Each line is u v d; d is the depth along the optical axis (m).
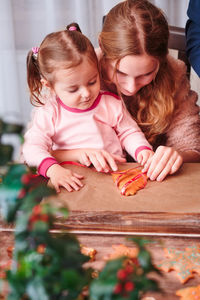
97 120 1.14
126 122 1.18
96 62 1.01
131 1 1.06
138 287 0.34
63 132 1.14
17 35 2.49
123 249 0.64
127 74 1.03
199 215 0.73
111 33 1.01
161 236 0.69
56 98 1.15
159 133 1.23
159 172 0.89
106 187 0.84
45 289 0.35
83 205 0.77
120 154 1.17
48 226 0.36
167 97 1.18
